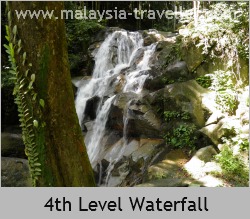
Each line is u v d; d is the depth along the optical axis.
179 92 6.60
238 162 5.42
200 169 5.30
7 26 3.19
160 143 6.38
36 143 3.17
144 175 5.62
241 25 6.96
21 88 3.13
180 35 7.69
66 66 3.21
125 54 10.51
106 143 7.21
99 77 10.14
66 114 3.20
